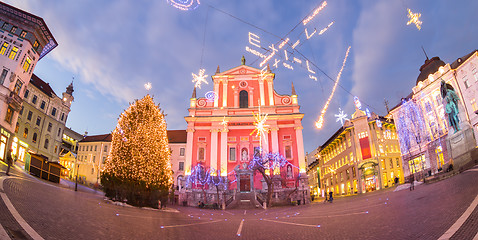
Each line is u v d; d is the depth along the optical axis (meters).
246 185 42.28
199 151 44.28
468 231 6.25
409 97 43.28
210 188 40.75
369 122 49.25
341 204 24.42
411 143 41.84
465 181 16.89
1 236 5.31
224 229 10.41
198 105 47.41
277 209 29.17
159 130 22.78
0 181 13.26
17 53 30.86
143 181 20.34
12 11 31.42
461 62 32.41
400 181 47.22
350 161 52.03
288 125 45.06
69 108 52.12
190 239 7.95
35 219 7.51
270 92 47.19
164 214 16.64
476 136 30.25
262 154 42.16
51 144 47.09
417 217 9.44
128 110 22.33
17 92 31.48
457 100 32.72
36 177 25.34
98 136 64.75
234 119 45.47
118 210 14.16
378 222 9.66
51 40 35.69
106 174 20.00
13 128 31.38
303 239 7.80
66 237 6.43
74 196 16.86
